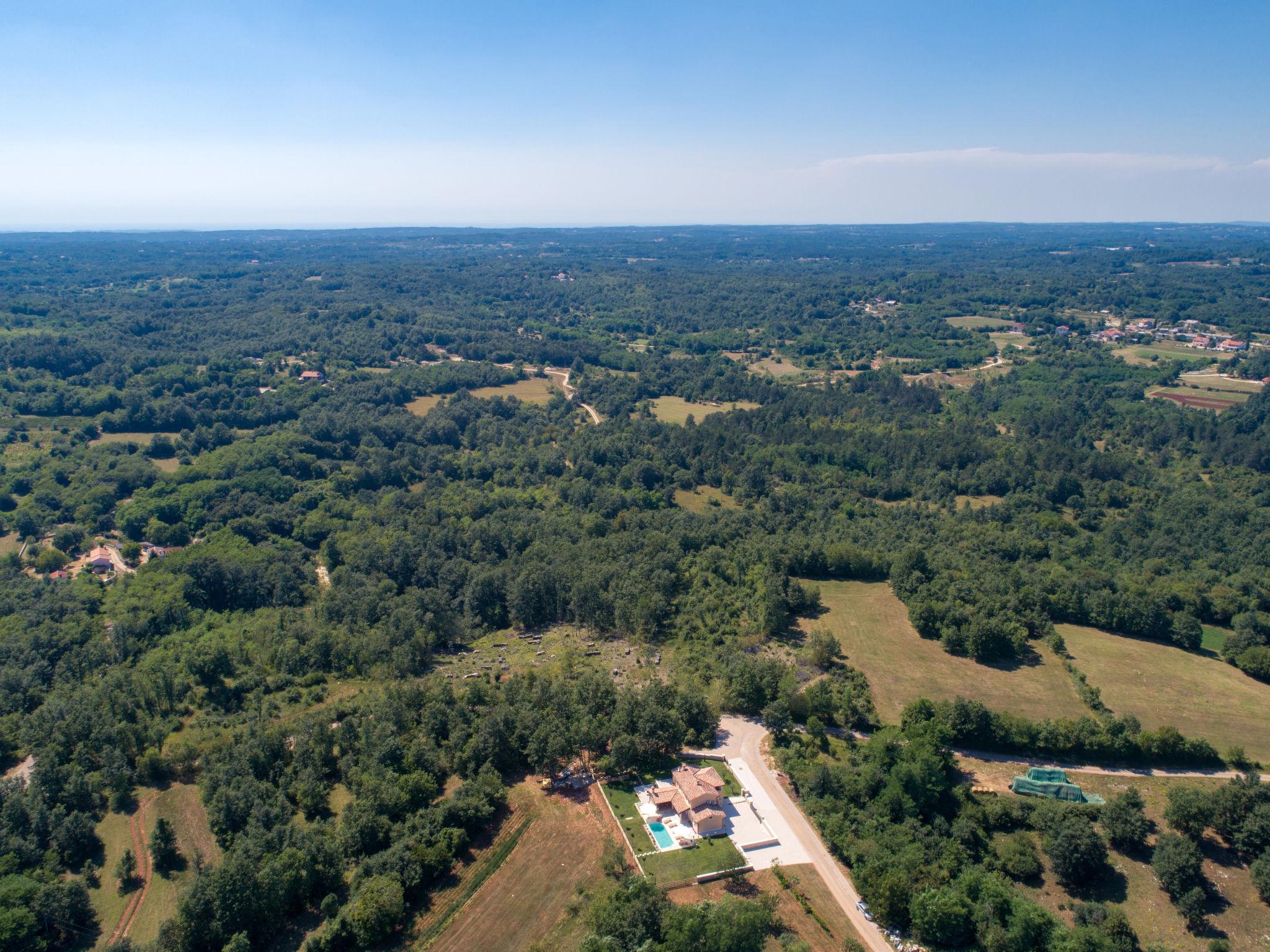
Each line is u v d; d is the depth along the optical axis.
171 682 129.62
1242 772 111.25
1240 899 87.69
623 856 93.25
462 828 96.94
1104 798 104.88
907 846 92.56
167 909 91.00
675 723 111.12
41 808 99.75
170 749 113.69
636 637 150.38
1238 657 137.50
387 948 83.12
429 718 114.44
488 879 91.88
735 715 124.25
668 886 89.44
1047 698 126.88
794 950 79.94
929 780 100.69
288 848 91.62
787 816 101.75
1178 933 84.31
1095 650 142.50
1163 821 99.88
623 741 106.75
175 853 98.25
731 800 104.12
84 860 97.50
